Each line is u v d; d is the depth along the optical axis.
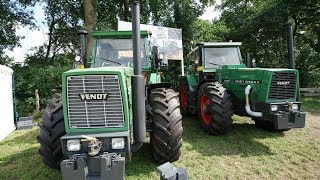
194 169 3.98
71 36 17.97
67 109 3.00
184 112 7.77
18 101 10.03
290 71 4.99
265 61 15.73
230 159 4.38
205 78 6.74
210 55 7.02
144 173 3.80
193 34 16.17
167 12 16.66
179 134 3.84
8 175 3.99
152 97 4.03
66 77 2.97
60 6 17.22
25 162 4.48
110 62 4.81
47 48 18.14
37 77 10.48
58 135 3.43
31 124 7.54
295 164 4.18
